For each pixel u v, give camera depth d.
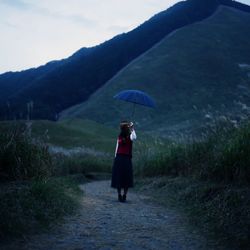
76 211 7.86
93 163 23.22
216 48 123.38
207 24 140.12
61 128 53.75
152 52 127.81
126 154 10.28
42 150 9.95
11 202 6.65
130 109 99.81
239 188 8.32
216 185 9.22
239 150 9.14
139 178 15.06
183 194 10.08
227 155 9.36
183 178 12.15
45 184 8.05
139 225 7.15
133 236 6.34
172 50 124.44
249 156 8.77
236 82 107.06
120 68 142.88
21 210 6.47
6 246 5.23
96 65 151.00
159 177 13.99
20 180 8.49
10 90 186.25
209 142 11.66
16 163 8.60
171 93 103.56
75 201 8.61
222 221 6.98
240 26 140.50
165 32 153.62
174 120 89.62
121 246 5.69
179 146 13.84
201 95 101.19
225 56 119.38
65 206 7.71
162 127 84.56
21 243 5.44
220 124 12.02
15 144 8.76
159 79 109.44
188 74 111.00
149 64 119.31
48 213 6.93
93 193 12.23
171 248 5.74
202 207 8.41
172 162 13.74
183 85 106.50
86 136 53.09
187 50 123.12
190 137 13.69
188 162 12.24
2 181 8.32
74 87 135.88
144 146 18.06
